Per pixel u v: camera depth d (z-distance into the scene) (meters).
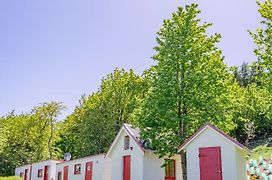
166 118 27.06
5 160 59.44
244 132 59.97
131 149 31.12
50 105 61.22
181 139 27.16
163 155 28.02
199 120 27.81
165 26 30.48
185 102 27.75
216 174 21.22
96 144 53.78
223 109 27.88
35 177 46.66
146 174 29.28
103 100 54.34
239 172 20.81
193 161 22.62
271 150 46.75
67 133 61.34
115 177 32.25
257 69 23.94
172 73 28.53
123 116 52.66
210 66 28.94
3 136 59.94
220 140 21.62
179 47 28.70
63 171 41.38
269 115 26.52
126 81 54.31
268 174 30.36
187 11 30.38
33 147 61.91
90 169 36.56
